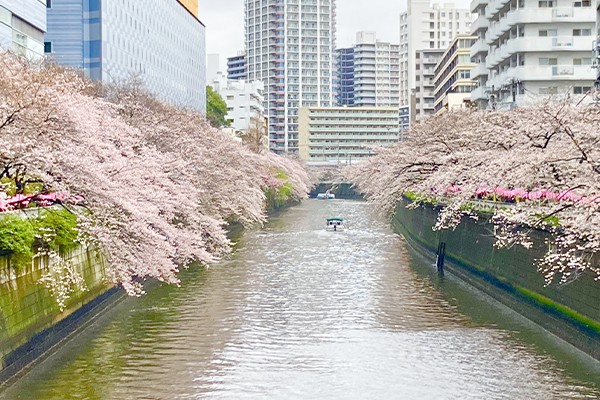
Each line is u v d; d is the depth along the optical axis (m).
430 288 36.69
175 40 93.50
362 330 27.53
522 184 25.64
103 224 22.91
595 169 21.59
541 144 27.73
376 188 54.88
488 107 62.56
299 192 113.69
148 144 36.97
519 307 29.84
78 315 27.22
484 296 34.25
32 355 22.55
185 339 26.12
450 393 20.41
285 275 40.94
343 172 124.25
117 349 24.70
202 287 36.75
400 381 21.48
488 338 26.12
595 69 63.22
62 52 62.31
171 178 33.81
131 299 33.28
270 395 20.33
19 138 20.80
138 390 20.64
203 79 112.00
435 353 24.34
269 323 28.72
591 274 23.58
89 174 21.70
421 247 52.53
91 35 62.62
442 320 29.14
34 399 19.77
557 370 22.27
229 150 53.22
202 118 66.19
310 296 34.41
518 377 21.66
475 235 38.22
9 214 21.56
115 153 24.89
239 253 51.44
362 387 20.95
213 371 22.38
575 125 24.03
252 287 36.84
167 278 26.77
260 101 172.88
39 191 23.97
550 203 25.14
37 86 22.33
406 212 66.62
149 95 53.47
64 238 24.86
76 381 21.30
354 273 41.88
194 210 34.28
